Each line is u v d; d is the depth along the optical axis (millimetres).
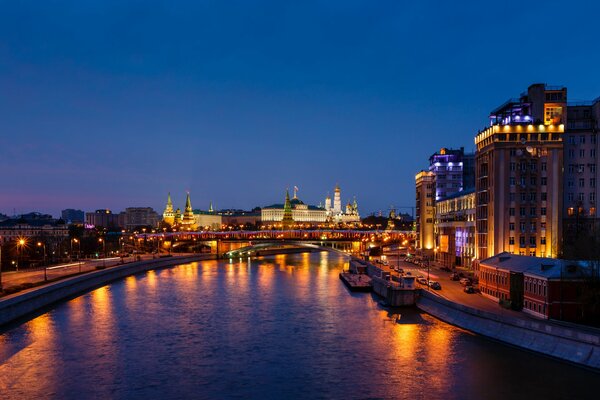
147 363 86750
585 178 149500
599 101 149875
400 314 123125
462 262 174000
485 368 80562
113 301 145000
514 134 142875
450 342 94938
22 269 197250
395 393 72938
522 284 103562
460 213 181875
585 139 149875
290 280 198250
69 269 195875
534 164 142000
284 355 90750
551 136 142375
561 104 149750
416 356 87812
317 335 103875
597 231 127688
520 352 87688
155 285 182000
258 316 123312
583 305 92125
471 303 112875
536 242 141000
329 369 83062
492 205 144000
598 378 74750
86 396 73250
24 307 122688
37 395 73688
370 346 94875
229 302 143625
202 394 73562
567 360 80938
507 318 94312
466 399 70188
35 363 86750
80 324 114188
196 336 103875
